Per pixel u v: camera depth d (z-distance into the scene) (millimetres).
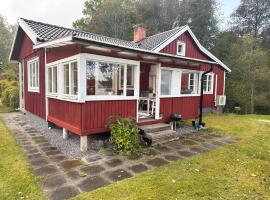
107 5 25203
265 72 16719
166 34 11688
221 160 4777
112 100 5840
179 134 7047
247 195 3264
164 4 25250
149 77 9766
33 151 5191
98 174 3949
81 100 5133
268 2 25078
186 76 8680
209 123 9617
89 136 5992
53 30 8562
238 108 17875
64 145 5684
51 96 7082
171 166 4375
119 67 5977
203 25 24266
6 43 28156
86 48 5141
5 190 3260
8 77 21719
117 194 3203
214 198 3141
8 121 9094
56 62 6480
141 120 6922
